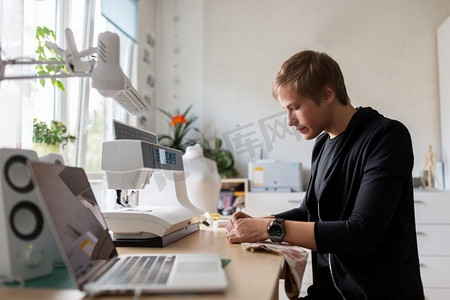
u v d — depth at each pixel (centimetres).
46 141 197
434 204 281
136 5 336
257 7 377
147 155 128
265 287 73
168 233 121
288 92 119
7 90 155
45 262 82
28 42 176
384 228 100
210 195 208
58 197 78
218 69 381
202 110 381
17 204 78
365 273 108
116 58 96
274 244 113
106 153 126
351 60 354
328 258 128
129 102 143
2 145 154
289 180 319
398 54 347
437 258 278
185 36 390
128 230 116
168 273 74
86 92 262
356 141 118
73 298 67
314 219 137
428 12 346
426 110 340
